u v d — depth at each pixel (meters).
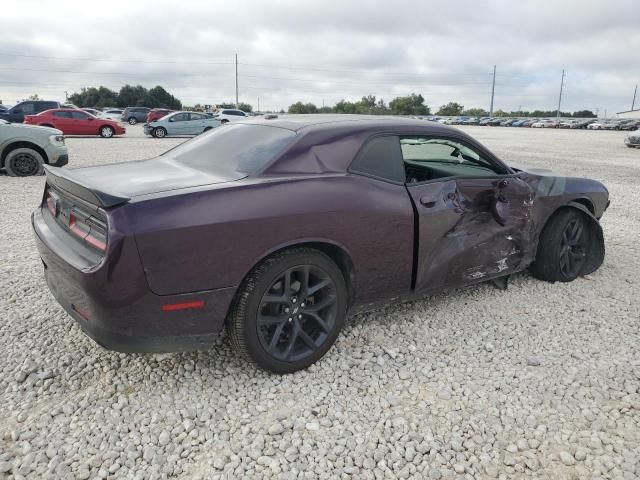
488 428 2.47
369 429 2.45
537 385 2.84
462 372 2.96
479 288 4.21
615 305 3.94
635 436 2.43
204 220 2.42
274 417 2.52
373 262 3.03
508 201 3.64
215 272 2.48
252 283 2.61
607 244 5.66
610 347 3.29
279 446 2.32
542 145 22.91
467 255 3.54
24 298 3.82
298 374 2.89
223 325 2.61
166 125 24.41
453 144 3.55
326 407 2.61
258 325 2.68
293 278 2.81
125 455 2.24
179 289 2.42
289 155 2.84
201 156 3.26
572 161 15.07
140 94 90.06
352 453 2.29
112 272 2.29
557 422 2.53
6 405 2.57
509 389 2.80
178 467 2.18
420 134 3.35
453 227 3.39
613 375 2.95
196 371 2.89
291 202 2.66
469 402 2.68
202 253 2.43
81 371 2.88
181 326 2.49
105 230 2.37
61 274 2.60
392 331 3.43
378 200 2.98
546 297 4.07
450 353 3.18
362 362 3.03
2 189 8.39
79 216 2.63
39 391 2.68
